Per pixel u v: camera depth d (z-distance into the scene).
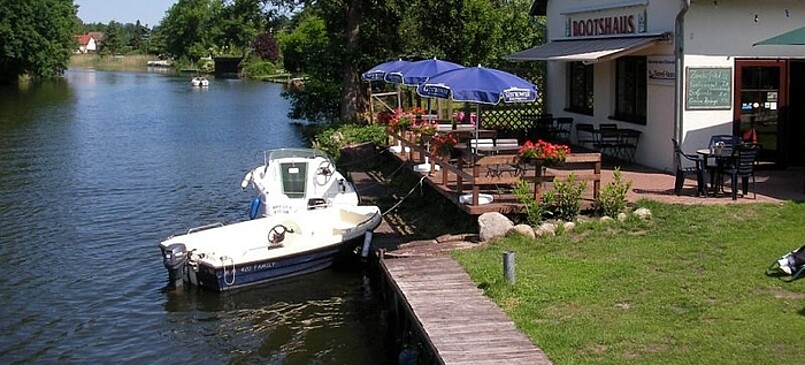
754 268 10.41
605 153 19.59
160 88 72.12
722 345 8.10
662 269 10.62
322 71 33.38
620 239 12.12
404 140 19.03
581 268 10.84
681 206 13.40
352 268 14.85
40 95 61.56
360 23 31.06
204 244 14.48
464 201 13.51
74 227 18.41
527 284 10.27
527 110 24.41
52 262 15.60
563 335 8.60
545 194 13.04
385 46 31.09
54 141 34.00
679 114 16.25
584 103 21.52
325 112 39.09
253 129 38.53
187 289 13.88
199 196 21.88
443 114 27.30
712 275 10.23
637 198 14.02
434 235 14.97
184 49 130.12
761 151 16.72
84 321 12.48
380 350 11.16
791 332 8.31
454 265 11.48
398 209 17.55
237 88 72.94
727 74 16.31
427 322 9.18
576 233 12.54
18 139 34.62
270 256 13.79
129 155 29.81
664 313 9.07
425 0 30.25
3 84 75.31
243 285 13.77
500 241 12.41
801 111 16.95
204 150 31.11
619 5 18.58
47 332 12.05
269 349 11.29
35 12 78.12
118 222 18.89
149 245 16.81
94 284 14.24
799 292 9.48
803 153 17.03
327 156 19.08
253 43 107.44
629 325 8.77
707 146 16.41
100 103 54.44
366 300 13.22
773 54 16.47
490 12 30.55
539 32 30.62
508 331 8.85
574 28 21.48
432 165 16.59
